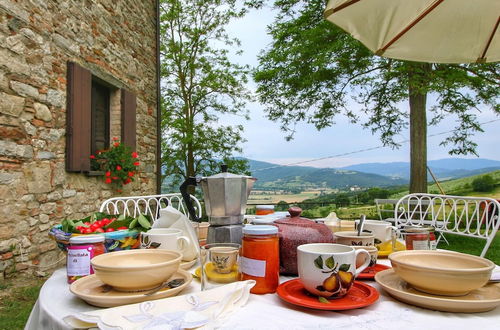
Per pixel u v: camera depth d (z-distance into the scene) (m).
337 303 0.83
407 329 0.72
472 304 0.78
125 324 0.71
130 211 5.64
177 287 0.91
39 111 3.51
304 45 7.28
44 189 3.55
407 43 2.18
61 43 3.91
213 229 1.24
